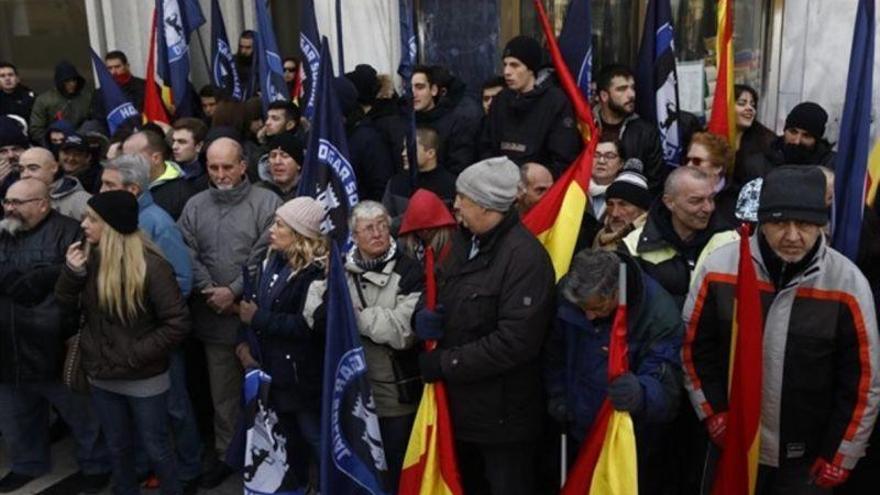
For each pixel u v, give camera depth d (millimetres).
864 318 2854
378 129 5762
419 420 3473
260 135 6043
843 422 2928
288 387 3873
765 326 2965
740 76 7430
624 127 5062
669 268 3568
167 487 4078
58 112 7887
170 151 5574
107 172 4164
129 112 6523
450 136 5699
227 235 4461
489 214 3281
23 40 9117
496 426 3395
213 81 7645
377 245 3666
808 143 4832
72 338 4211
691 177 3479
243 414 3938
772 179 2816
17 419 4469
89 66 9031
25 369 4230
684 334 3184
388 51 7676
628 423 3061
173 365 4316
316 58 5617
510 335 3240
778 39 7254
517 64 4949
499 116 5219
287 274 3844
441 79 5777
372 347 3699
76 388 4090
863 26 3537
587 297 3031
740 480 2992
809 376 2943
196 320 4531
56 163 5039
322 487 3488
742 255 2859
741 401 2926
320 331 3783
